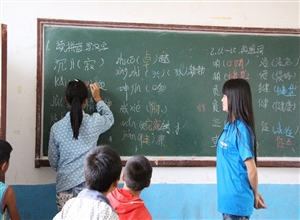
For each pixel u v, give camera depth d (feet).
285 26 8.93
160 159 8.57
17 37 8.13
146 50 8.50
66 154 7.36
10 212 5.80
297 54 8.90
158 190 8.64
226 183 6.42
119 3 8.48
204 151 8.73
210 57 8.70
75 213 4.06
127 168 5.55
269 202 8.94
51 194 8.31
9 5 8.10
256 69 8.84
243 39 8.78
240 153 6.24
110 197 5.44
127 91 8.48
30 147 8.23
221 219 8.77
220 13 8.78
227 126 6.56
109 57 8.39
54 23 8.15
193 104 8.68
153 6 8.58
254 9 8.87
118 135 8.50
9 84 8.11
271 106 8.91
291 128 8.93
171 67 8.59
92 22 8.26
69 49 8.25
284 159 8.90
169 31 8.54
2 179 7.20
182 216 8.68
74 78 8.29
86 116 7.55
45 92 8.20
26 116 8.19
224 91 6.61
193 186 8.72
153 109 8.57
